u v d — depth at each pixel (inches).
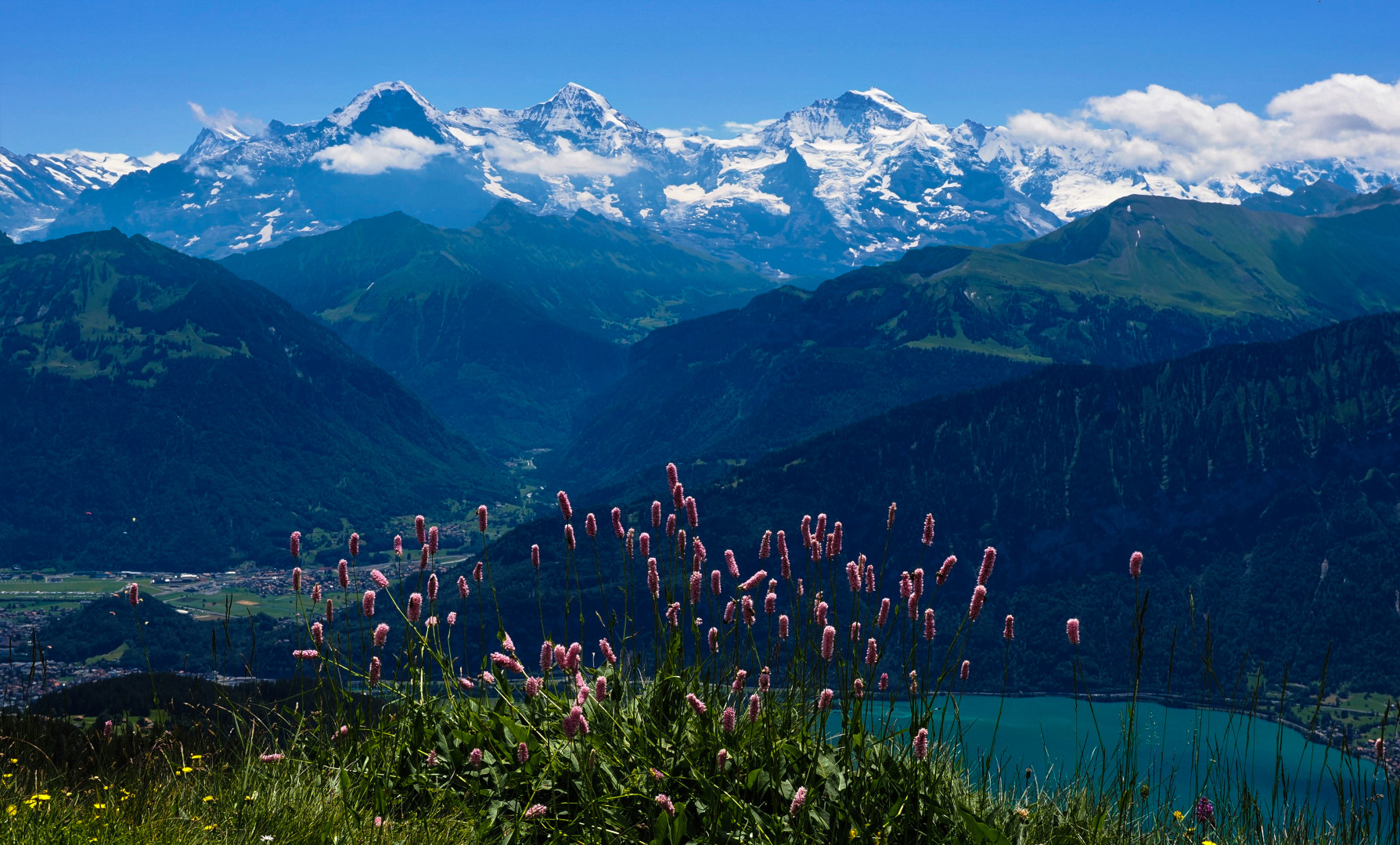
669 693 109.5
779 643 107.5
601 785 106.4
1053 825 107.8
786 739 106.9
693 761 106.9
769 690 107.8
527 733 109.3
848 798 105.3
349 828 104.8
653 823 104.4
